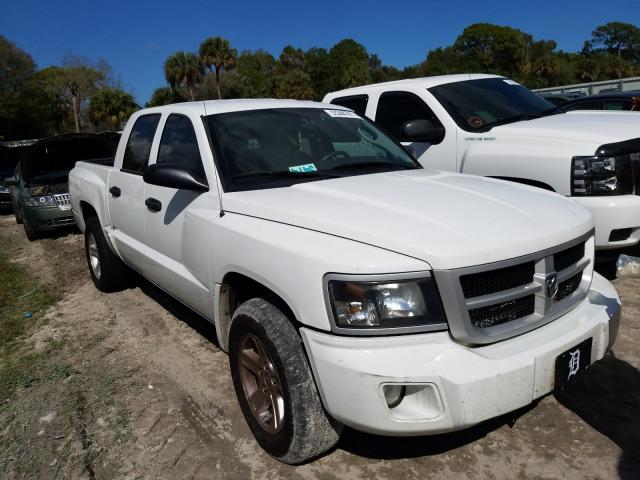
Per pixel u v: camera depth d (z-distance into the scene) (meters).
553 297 2.44
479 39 71.19
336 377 2.24
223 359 4.00
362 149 3.80
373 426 2.21
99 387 3.72
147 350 4.27
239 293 3.10
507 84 6.12
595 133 4.42
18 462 2.98
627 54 86.00
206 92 52.75
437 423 2.19
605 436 2.84
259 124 3.63
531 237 2.39
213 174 3.23
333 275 2.26
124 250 4.60
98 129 53.19
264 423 2.80
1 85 47.44
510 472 2.63
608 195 4.16
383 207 2.65
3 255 8.39
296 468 2.76
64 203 9.12
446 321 2.22
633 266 4.83
